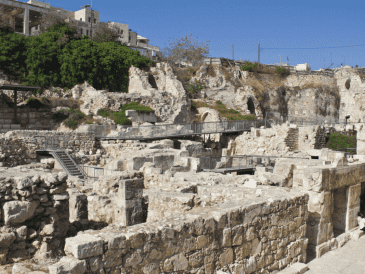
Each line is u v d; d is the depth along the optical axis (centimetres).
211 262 746
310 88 7750
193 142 3700
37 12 6694
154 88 5084
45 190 975
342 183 1158
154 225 682
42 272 670
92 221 1223
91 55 4684
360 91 7844
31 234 939
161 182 1368
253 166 2803
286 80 7981
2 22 5331
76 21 7125
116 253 596
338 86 8194
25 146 2808
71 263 541
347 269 942
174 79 5400
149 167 1454
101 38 6166
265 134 4162
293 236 959
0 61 4244
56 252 971
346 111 7988
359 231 1222
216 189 1109
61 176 1013
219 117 5125
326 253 1058
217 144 4394
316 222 1059
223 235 769
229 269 782
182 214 766
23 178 938
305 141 4050
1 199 904
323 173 1058
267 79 7756
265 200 889
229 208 794
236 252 801
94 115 3969
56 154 2673
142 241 632
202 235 729
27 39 4603
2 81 4119
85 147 3253
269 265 880
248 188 1101
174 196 1076
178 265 686
